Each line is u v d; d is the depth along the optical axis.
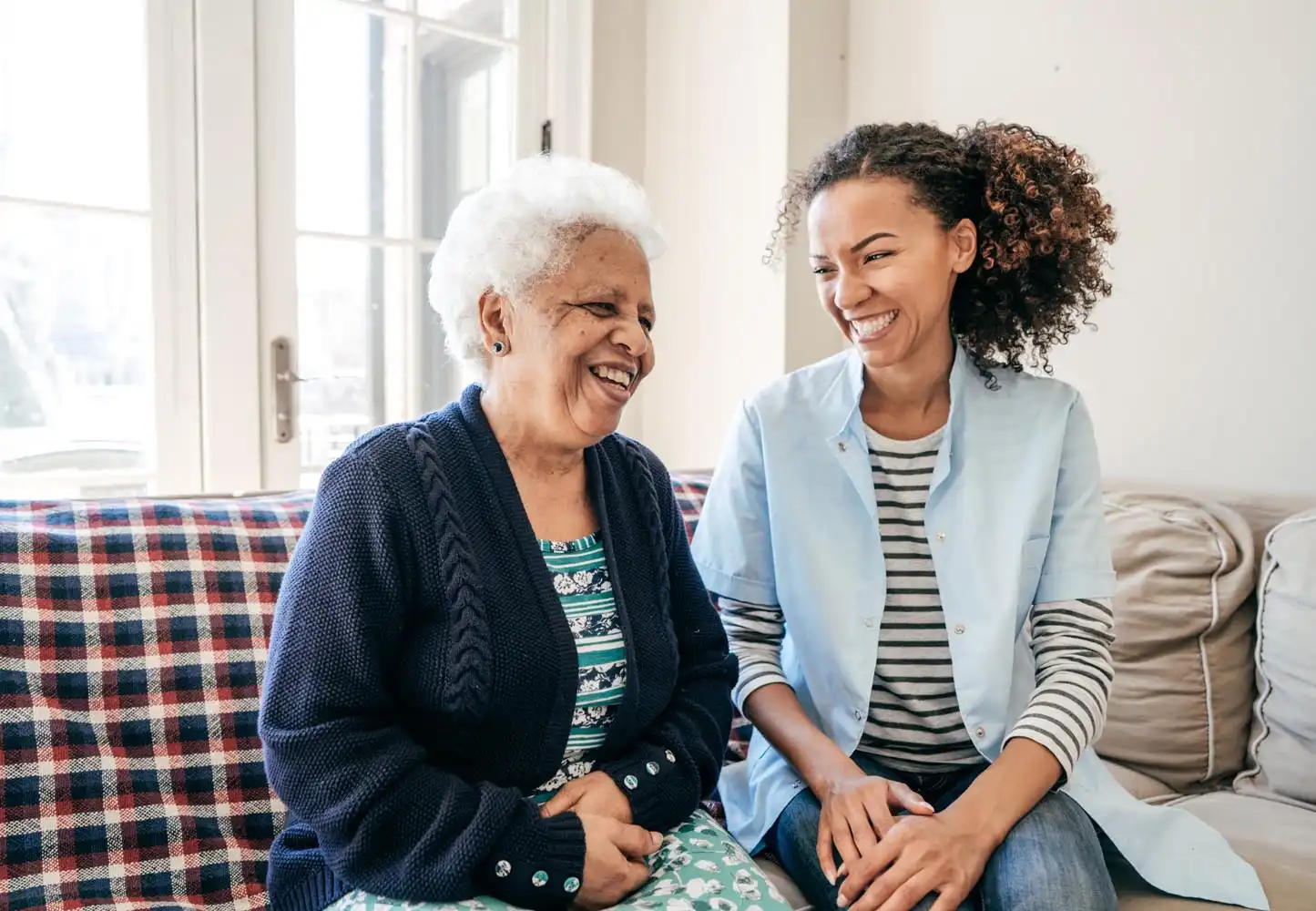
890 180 1.22
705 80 2.61
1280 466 1.79
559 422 1.09
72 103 2.10
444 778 0.99
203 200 2.21
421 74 2.49
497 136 2.63
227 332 2.26
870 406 1.34
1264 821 1.38
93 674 1.22
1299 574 1.49
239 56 2.23
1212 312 1.87
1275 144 1.78
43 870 1.11
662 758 1.11
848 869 1.09
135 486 2.21
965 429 1.30
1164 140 1.92
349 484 1.03
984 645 1.22
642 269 1.11
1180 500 1.71
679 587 1.26
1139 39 1.95
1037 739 1.14
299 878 1.05
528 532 1.08
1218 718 1.55
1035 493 1.26
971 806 1.09
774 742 1.25
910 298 1.22
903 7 2.35
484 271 1.08
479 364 1.14
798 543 1.31
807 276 2.45
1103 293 1.42
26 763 1.14
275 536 1.40
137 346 2.20
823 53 2.44
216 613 1.30
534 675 1.04
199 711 1.25
